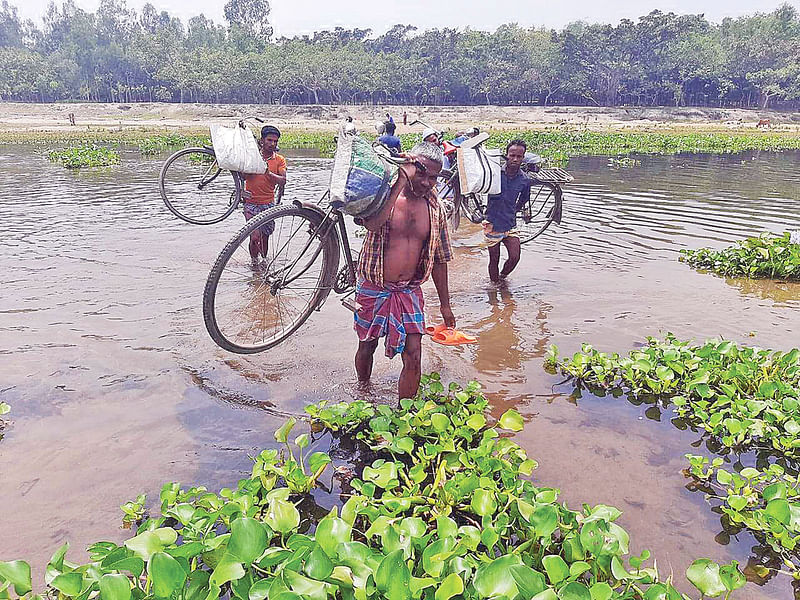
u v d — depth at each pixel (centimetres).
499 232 673
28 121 6538
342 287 463
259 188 706
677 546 294
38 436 369
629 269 756
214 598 221
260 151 711
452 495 310
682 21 9012
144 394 422
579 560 262
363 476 317
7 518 301
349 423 388
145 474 339
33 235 868
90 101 9638
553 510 269
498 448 340
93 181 1474
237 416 400
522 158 657
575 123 7081
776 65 8550
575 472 349
